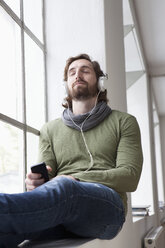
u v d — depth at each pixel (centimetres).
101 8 295
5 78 231
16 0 257
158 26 526
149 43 577
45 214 126
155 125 941
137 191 577
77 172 191
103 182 176
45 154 202
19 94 249
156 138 935
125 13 444
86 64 210
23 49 255
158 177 918
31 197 124
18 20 252
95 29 293
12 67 244
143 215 442
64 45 297
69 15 300
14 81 247
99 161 191
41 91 287
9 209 116
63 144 200
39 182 161
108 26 303
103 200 157
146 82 613
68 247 142
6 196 118
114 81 299
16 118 246
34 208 123
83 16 297
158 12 491
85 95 206
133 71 591
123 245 278
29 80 267
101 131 196
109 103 276
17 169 238
